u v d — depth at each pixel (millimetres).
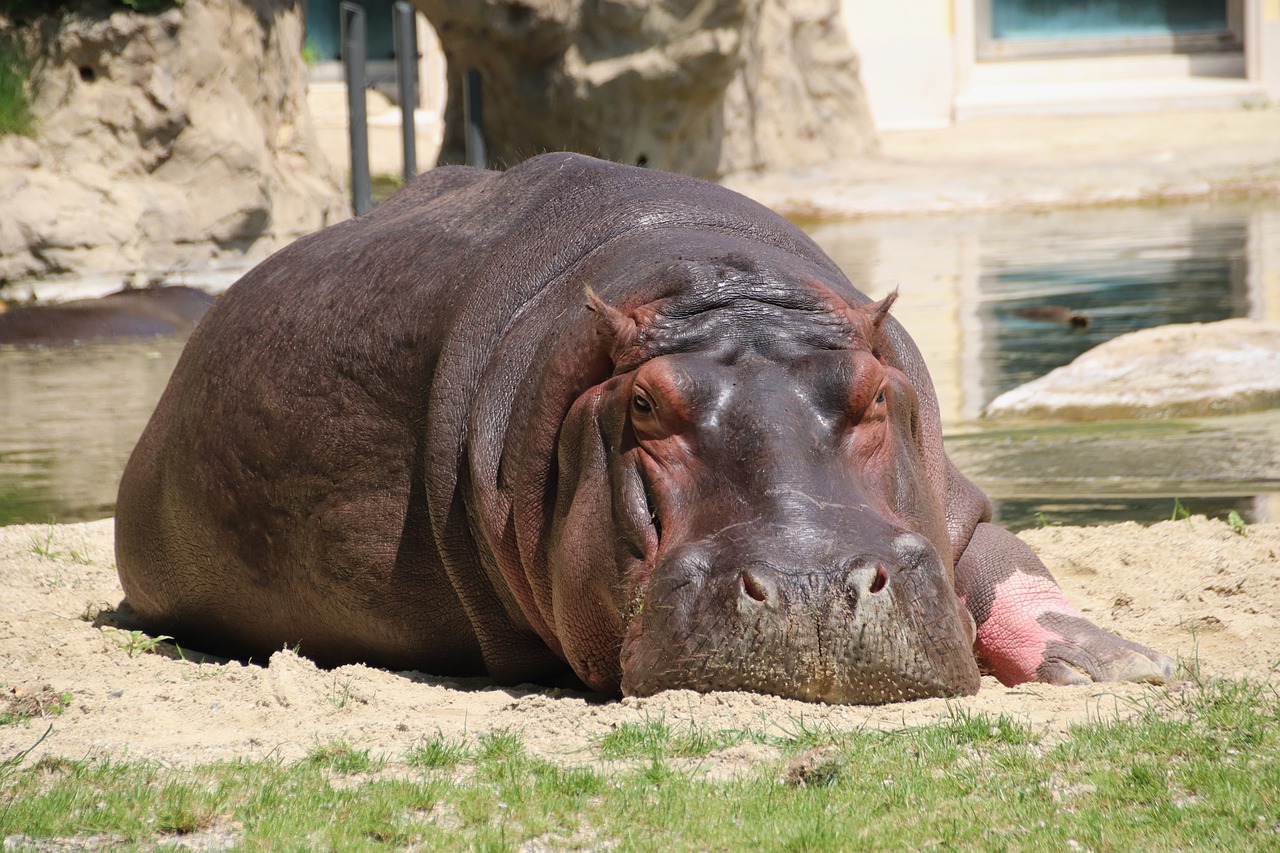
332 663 25844
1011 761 16312
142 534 28062
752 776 16266
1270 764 15836
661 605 18234
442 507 22859
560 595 20172
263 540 25547
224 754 18141
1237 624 23875
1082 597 26891
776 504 18250
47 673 23359
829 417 19047
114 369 57875
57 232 73750
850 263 79500
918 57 153750
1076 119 146375
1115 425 42812
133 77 77000
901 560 18266
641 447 19281
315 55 150500
